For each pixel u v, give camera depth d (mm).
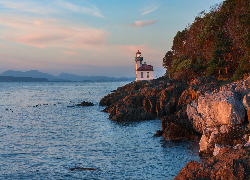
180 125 26031
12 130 33188
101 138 27625
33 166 18547
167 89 42531
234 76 40125
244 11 54000
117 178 15914
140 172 16891
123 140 26359
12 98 92188
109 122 38250
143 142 25172
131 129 32344
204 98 22750
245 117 20203
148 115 39312
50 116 46719
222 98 20609
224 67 53531
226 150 11586
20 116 47125
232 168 9250
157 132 28453
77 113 50344
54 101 79500
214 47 54750
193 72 61219
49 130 32969
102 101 64562
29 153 22000
